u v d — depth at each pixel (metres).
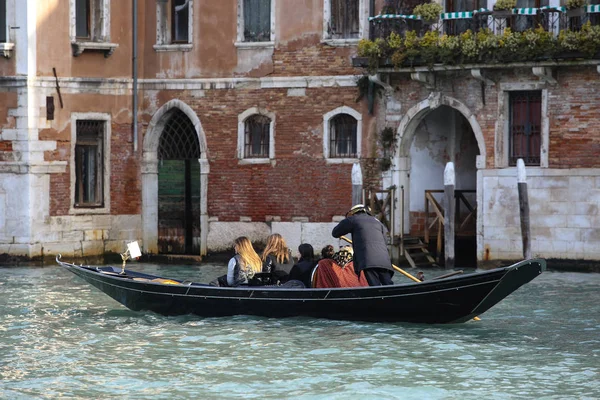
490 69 31.98
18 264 33.59
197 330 22.08
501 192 32.25
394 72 32.81
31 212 33.50
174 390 17.45
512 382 17.88
